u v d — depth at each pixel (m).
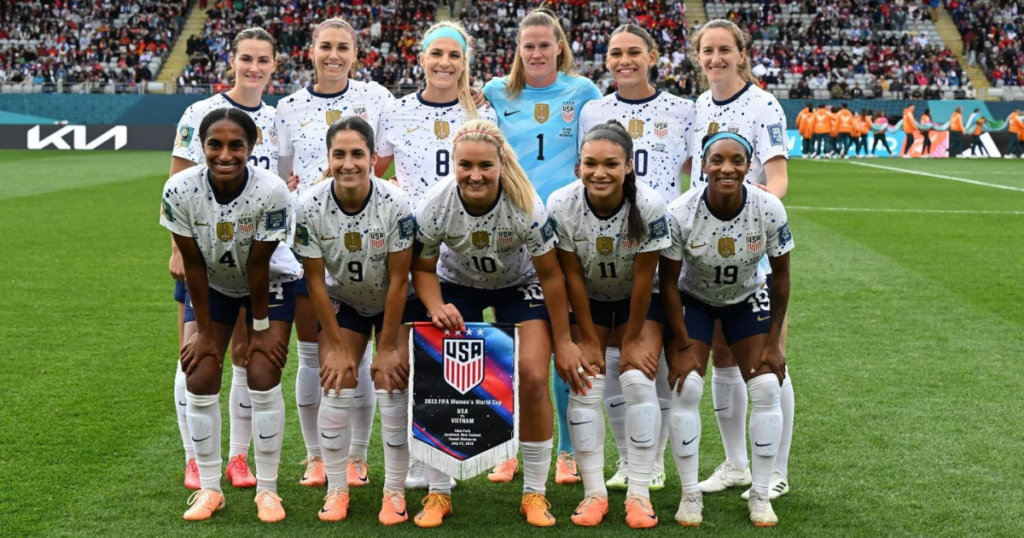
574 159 4.99
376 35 36.16
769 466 3.89
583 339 3.97
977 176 22.92
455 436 3.83
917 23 38.56
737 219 3.82
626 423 3.88
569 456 4.52
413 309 4.16
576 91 4.96
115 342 6.77
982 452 4.63
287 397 5.60
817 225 13.42
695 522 3.84
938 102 32.59
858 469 4.43
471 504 4.13
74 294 8.42
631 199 3.77
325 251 3.88
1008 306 8.00
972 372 6.03
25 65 34.50
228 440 4.95
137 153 28.73
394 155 4.96
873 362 6.27
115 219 13.55
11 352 6.45
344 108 4.93
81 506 3.94
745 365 3.99
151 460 4.51
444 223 3.86
